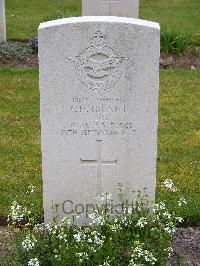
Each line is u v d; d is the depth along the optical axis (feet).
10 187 10.17
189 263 8.42
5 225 9.32
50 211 8.78
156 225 8.19
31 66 16.10
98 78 8.16
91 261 7.73
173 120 12.95
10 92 14.29
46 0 24.86
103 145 8.46
